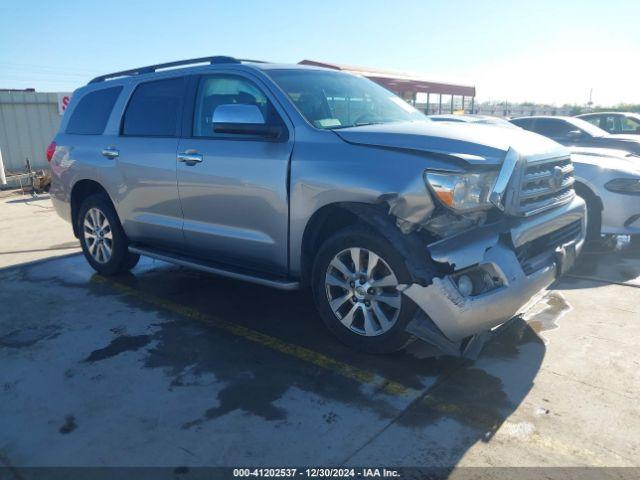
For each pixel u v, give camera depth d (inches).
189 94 179.3
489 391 126.1
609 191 234.2
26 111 644.1
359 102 172.6
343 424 114.0
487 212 129.6
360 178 132.2
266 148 153.0
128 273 224.8
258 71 163.8
